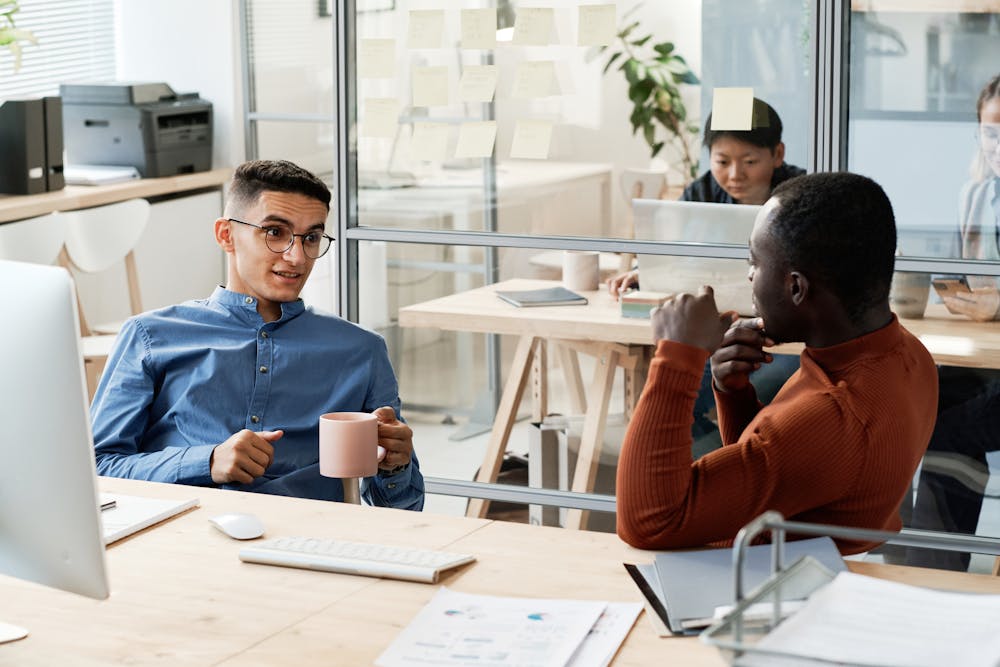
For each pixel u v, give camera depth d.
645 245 2.85
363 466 1.83
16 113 4.51
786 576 1.09
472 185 2.97
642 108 2.81
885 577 1.46
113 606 1.42
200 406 2.16
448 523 1.70
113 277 5.08
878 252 1.48
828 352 1.52
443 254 3.04
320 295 4.87
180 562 1.56
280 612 1.39
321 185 2.20
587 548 1.58
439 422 3.11
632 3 2.79
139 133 5.11
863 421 1.45
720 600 1.36
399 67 2.98
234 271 2.22
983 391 2.70
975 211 2.65
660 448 1.49
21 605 1.43
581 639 1.29
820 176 1.51
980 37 2.59
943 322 2.71
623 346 2.90
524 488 3.04
